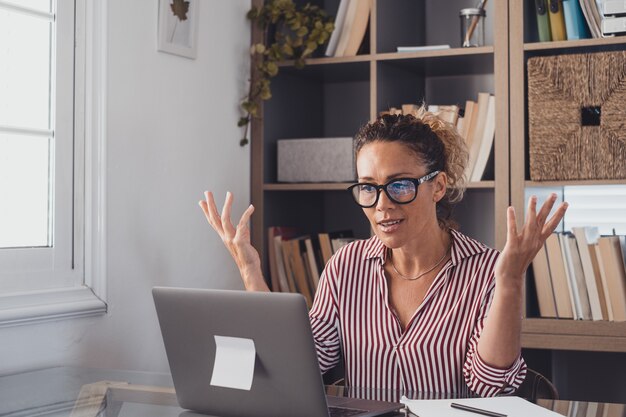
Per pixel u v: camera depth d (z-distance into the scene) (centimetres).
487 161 277
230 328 136
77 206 231
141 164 250
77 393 168
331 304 199
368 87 332
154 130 255
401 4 305
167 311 144
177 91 265
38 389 175
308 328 128
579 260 262
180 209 266
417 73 315
